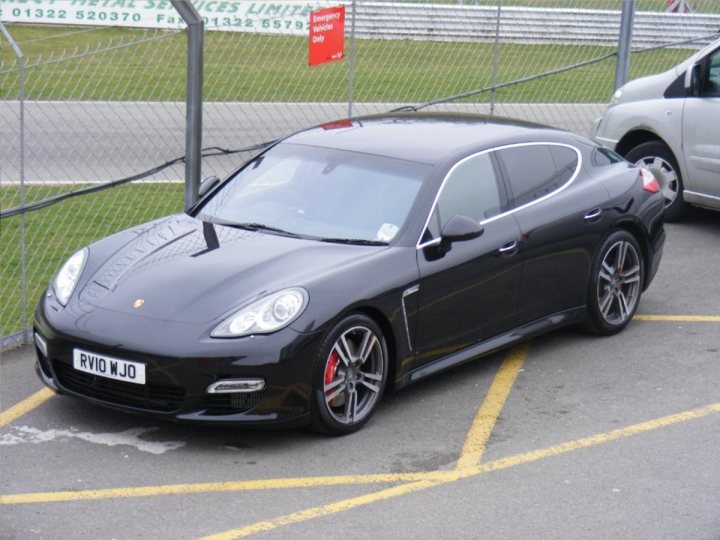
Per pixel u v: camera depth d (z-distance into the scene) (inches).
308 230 269.6
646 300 352.8
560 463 237.3
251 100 592.1
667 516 213.2
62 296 255.9
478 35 618.8
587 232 301.6
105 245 274.5
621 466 235.9
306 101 584.4
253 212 280.4
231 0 746.2
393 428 255.0
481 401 271.7
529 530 207.2
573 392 278.5
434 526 208.7
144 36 771.4
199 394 231.5
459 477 230.1
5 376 285.3
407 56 627.2
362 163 282.7
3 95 602.2
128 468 233.0
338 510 215.0
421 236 263.0
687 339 317.7
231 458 238.1
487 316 279.4
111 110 596.7
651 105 427.2
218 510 214.8
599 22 621.9
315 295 240.1
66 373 248.8
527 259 285.7
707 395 277.3
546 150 304.8
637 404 271.0
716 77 411.5
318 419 241.9
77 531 205.9
